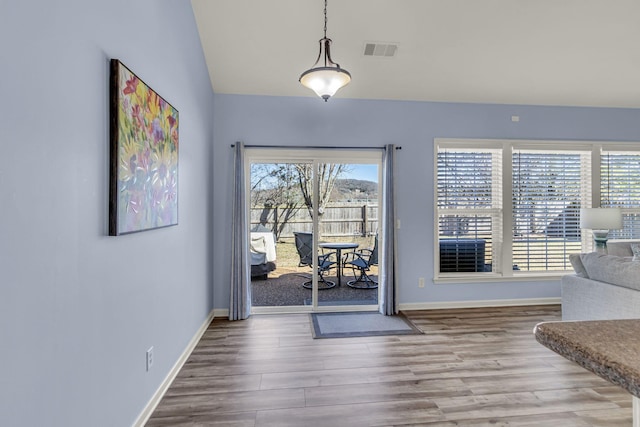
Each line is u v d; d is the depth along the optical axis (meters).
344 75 2.33
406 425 1.90
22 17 1.05
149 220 1.92
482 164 4.19
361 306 4.06
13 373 1.02
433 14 2.92
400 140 4.02
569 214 4.32
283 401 2.13
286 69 3.51
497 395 2.19
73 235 1.30
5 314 0.99
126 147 1.63
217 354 2.81
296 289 4.02
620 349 0.62
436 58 3.41
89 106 1.40
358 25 3.02
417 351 2.87
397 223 3.97
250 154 3.87
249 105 3.84
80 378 1.34
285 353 2.83
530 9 2.89
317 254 4.02
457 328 3.41
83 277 1.36
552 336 0.72
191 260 2.87
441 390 2.25
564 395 2.19
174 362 2.43
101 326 1.49
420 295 4.08
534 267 4.29
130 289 1.75
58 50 1.21
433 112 4.06
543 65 3.55
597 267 2.80
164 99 2.20
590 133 4.28
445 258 4.18
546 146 4.21
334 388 2.28
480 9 2.88
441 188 4.15
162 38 2.19
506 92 3.95
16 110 1.03
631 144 4.33
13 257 1.02
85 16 1.37
